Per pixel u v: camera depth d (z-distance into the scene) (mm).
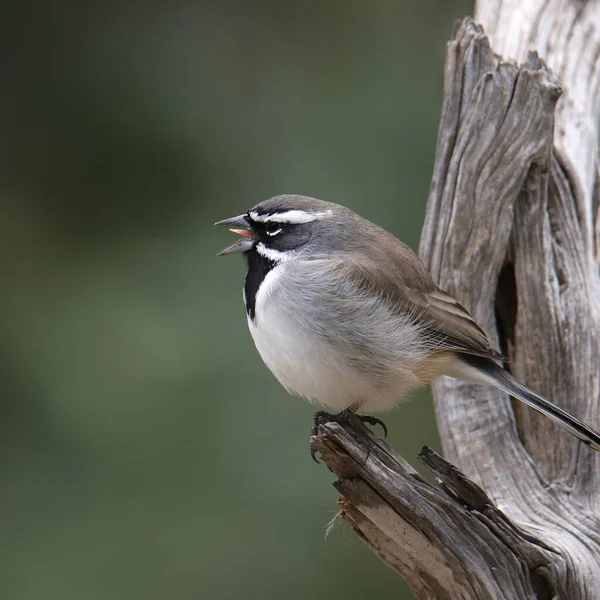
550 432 9172
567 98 10539
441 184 9742
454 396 9523
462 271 9531
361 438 7742
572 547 8172
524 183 9422
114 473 13008
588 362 9203
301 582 12680
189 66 15750
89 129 15531
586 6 11258
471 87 9609
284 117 15164
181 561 12641
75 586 12438
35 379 13523
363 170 14547
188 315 13844
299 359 8430
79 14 16016
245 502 12898
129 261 14633
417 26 15664
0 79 15664
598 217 10242
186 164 15195
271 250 8820
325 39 15836
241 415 13250
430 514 7438
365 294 8461
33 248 14867
